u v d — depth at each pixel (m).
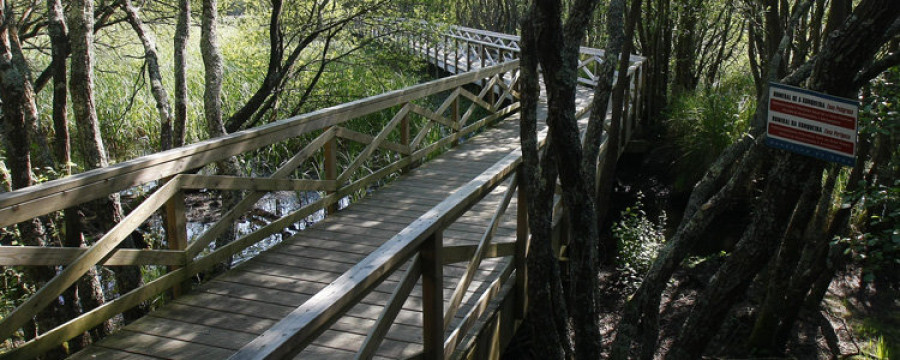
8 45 4.27
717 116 8.39
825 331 5.64
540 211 3.25
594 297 3.34
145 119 10.15
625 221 7.76
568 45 2.94
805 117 2.52
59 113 4.73
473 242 4.18
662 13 9.70
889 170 5.69
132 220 2.81
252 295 3.33
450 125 6.63
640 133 9.95
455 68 13.90
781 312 5.27
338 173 8.62
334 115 4.45
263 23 8.50
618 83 5.71
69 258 2.53
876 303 6.11
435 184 5.53
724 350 5.46
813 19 6.80
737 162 7.62
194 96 10.70
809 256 5.29
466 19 23.00
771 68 3.66
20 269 4.58
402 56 9.30
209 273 5.33
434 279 2.40
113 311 2.82
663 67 10.29
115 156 9.45
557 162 3.10
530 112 3.21
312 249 3.99
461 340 3.01
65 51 4.68
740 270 2.96
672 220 7.97
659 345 5.55
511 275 3.80
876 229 6.10
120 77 10.55
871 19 2.32
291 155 9.34
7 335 2.28
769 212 2.82
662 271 3.39
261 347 1.42
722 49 11.20
